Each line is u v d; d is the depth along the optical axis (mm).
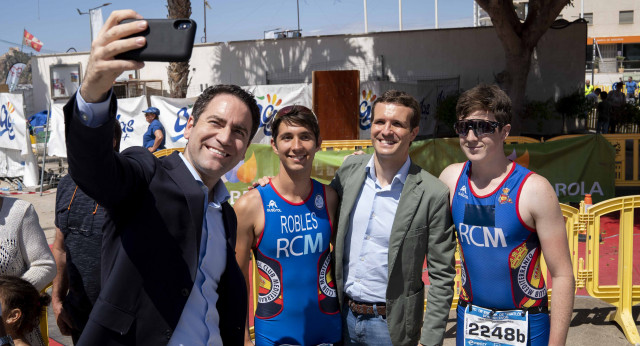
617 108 18516
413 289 2744
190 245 1588
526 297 2473
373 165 2768
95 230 2580
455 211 2607
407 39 21797
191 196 1604
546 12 15633
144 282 1539
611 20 51562
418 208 2676
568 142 7867
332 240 2920
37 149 14180
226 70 22891
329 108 11172
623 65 50062
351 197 2746
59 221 2684
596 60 49531
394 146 2641
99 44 1242
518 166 2467
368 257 2734
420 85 19578
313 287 2666
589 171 7934
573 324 4555
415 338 2770
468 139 2441
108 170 1396
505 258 2453
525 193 2391
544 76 21281
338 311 2795
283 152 2578
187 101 11680
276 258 2621
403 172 2723
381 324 2725
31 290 2465
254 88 12055
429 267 2758
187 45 1243
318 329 2676
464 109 2465
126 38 1258
